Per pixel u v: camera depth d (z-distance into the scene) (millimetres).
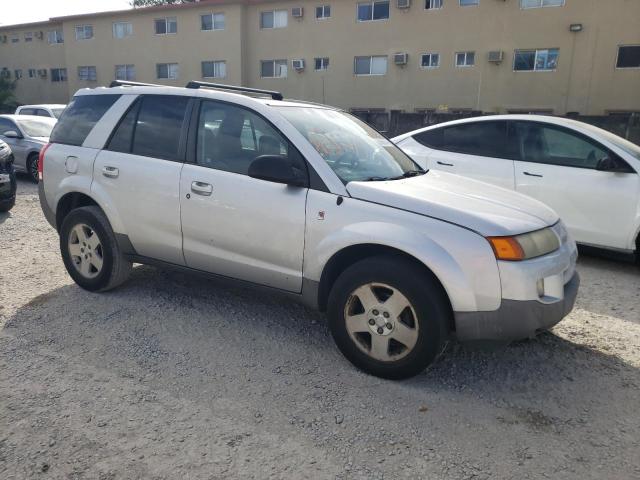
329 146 3631
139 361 3400
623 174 5602
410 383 3223
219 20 29688
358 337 3307
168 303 4344
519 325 2934
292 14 28016
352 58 27219
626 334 4031
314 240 3348
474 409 2969
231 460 2496
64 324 3908
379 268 3105
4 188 7672
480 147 6594
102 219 4285
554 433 2764
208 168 3797
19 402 2906
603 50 22641
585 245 6219
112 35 33219
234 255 3719
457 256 2932
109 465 2441
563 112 23703
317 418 2840
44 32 37438
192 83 4320
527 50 23797
